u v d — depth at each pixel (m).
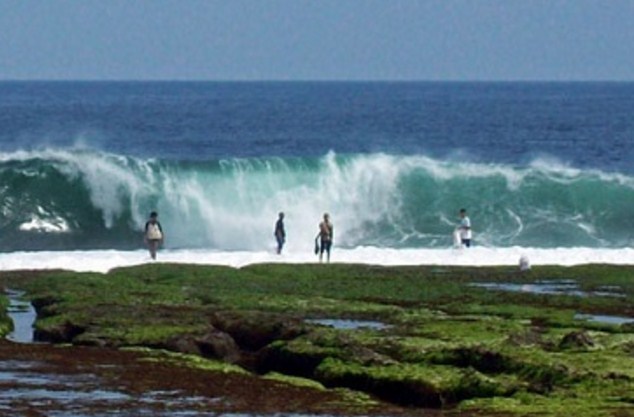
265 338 115.50
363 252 181.38
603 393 92.88
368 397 96.25
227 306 129.75
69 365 104.00
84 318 118.69
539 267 165.38
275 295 137.25
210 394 95.50
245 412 90.06
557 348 105.06
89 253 179.38
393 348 105.25
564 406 90.00
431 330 113.38
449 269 164.00
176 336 112.44
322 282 149.00
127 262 168.75
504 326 115.81
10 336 119.62
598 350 103.62
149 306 127.31
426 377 96.62
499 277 157.62
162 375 101.19
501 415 88.19
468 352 101.56
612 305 137.25
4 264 166.38
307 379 102.12
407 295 141.50
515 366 98.62
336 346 106.19
